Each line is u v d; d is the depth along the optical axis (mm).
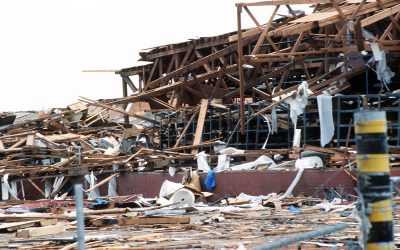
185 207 49938
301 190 56250
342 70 70812
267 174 57938
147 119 83625
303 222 40406
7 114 106438
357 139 14094
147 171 67688
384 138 13977
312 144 65750
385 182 13945
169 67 106500
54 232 39438
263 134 70125
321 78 72000
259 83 77250
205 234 36062
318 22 66062
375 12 68125
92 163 69125
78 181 68625
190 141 76125
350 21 65188
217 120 74125
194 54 103375
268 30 71375
